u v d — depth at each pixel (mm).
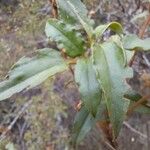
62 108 566
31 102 560
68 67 194
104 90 171
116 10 471
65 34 194
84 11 208
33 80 191
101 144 675
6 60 448
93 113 177
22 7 440
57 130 608
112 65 175
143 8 424
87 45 192
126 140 681
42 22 440
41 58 196
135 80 536
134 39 193
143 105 233
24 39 475
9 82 193
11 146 412
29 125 577
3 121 560
